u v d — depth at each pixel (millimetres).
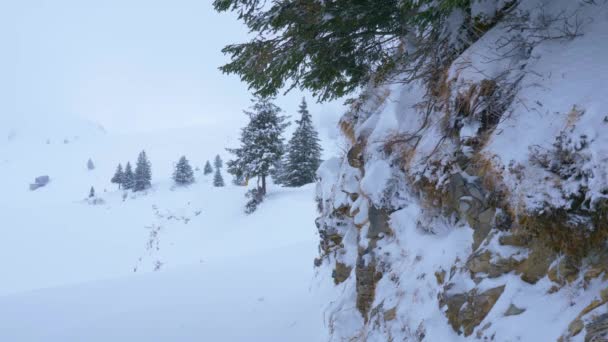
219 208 37062
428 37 5043
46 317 9789
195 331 7824
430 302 3385
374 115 6113
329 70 6539
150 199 55781
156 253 32875
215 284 11375
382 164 4914
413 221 4355
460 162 3510
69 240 41094
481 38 3926
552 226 2449
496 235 2951
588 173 2275
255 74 5980
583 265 2277
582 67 2814
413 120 4734
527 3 3686
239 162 32188
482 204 3186
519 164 2752
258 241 25031
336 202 7387
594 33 2996
